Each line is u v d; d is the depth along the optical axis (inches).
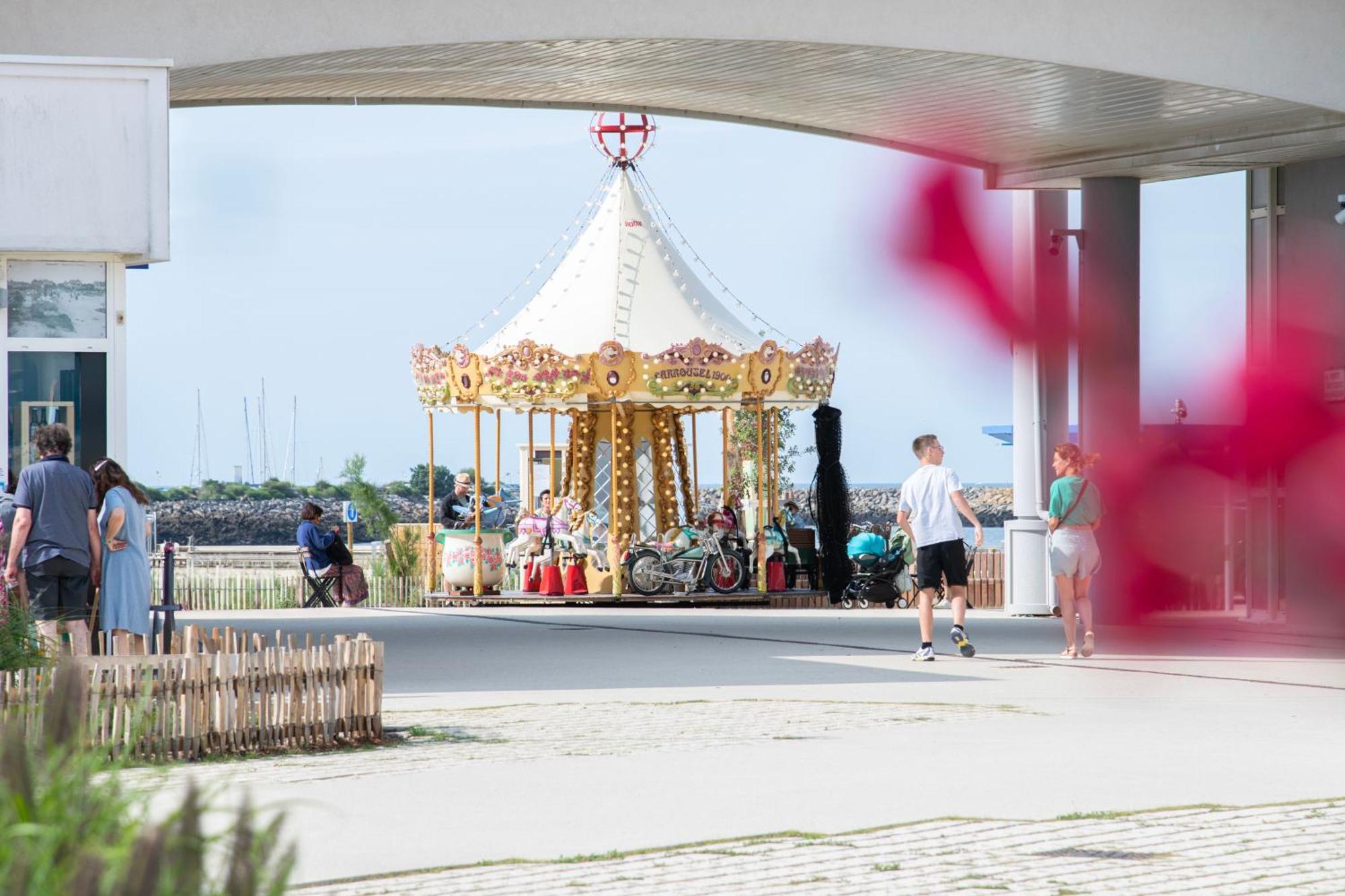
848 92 1879.9
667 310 2947.8
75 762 462.6
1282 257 1978.3
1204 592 2170.3
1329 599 1905.8
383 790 856.9
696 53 1681.8
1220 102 1791.3
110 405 1346.0
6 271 1320.1
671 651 1737.2
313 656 1032.2
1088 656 1662.2
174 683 963.3
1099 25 1680.6
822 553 2952.8
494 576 2923.2
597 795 843.4
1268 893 630.5
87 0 1424.7
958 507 1631.4
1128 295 2134.6
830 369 2938.0
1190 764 949.8
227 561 3449.8
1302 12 1727.4
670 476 2940.5
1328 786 868.0
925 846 714.8
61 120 1317.7
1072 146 2084.2
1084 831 747.4
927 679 1451.8
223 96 1946.4
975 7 1653.5
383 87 1936.5
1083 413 2154.3
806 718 1175.6
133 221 1332.4
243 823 387.2
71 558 1256.2
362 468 3983.8
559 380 2780.5
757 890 630.5
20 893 365.4
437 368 2888.8
